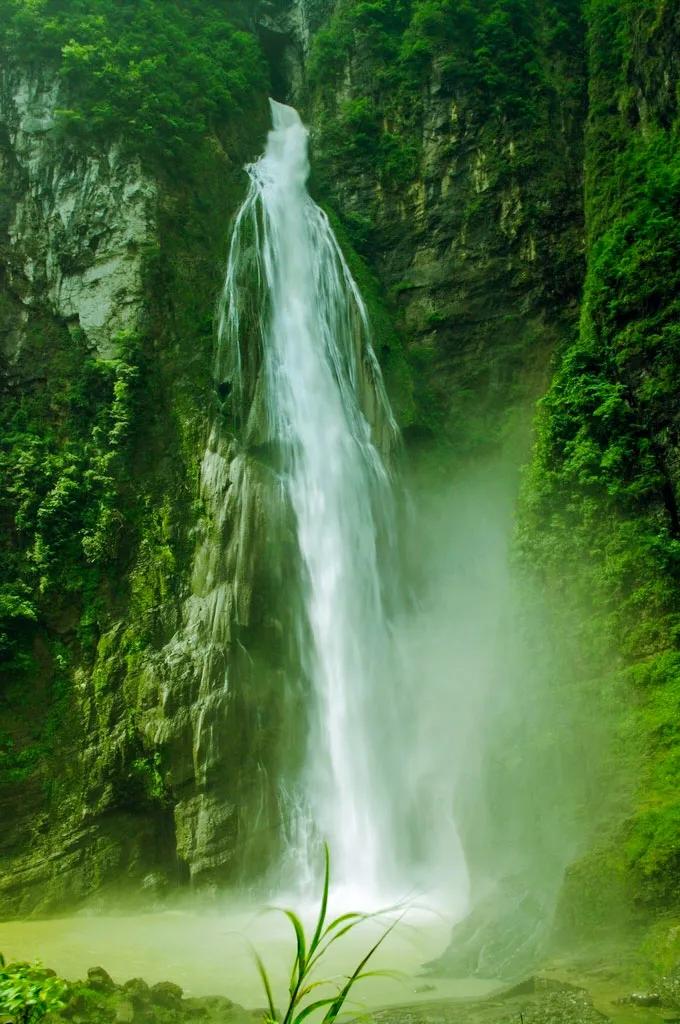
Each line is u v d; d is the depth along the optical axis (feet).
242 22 117.08
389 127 105.50
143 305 81.15
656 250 67.21
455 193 99.91
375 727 69.97
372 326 92.89
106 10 93.30
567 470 63.57
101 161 86.12
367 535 78.38
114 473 75.46
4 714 66.18
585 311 73.77
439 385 94.89
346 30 111.55
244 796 63.26
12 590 69.46
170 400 79.46
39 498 73.72
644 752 48.16
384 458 84.07
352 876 64.23
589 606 58.44
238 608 67.97
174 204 86.69
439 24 104.83
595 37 91.04
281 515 71.67
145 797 64.08
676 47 75.36
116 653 68.95
